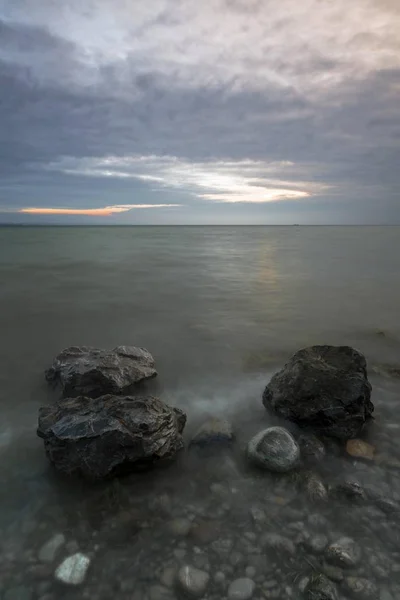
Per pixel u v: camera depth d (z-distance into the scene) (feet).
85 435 12.72
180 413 15.42
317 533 10.42
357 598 8.63
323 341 28.96
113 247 130.31
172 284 53.93
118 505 11.56
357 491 11.94
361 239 197.98
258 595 8.71
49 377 20.42
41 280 57.06
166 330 31.68
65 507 11.51
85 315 36.37
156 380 21.33
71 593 8.83
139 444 12.66
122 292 47.98
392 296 45.62
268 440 13.51
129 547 10.03
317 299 43.96
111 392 17.93
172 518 11.02
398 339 29.43
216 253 106.63
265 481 12.55
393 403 18.21
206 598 8.68
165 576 9.21
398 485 12.40
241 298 44.52
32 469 13.37
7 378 21.93
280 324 33.63
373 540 10.18
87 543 10.17
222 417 17.04
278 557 9.70
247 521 10.89
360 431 15.43
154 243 156.25
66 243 152.15
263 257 94.22
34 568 9.43
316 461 13.55
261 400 18.71
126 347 22.26
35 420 17.15
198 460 13.70
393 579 9.06
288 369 17.29
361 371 16.57
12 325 32.83
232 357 25.49
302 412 15.46
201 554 9.80
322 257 94.27
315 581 8.96
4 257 92.17
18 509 11.46
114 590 8.89
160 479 12.70
